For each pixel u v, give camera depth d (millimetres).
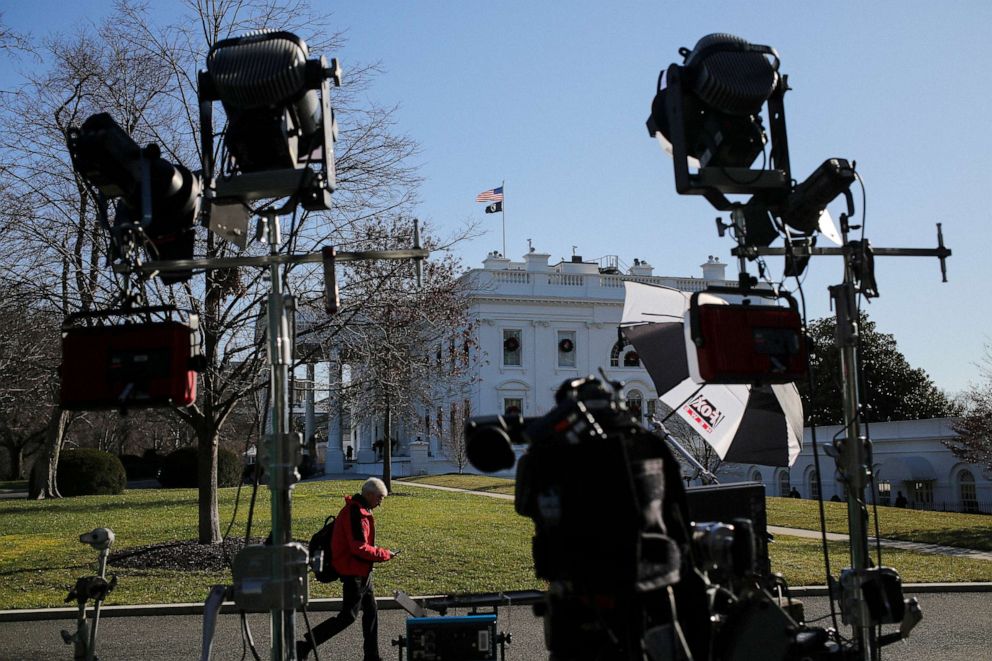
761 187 5629
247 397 16594
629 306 10266
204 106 5645
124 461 56438
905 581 14281
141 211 5426
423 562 15008
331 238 15828
